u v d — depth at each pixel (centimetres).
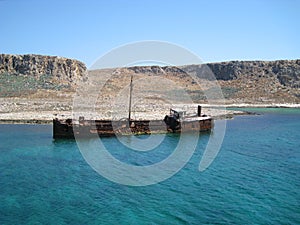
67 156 3856
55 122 4803
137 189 2714
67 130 4803
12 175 3089
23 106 8694
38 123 6338
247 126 7100
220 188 2758
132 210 2280
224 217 2172
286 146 4744
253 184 2873
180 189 2725
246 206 2359
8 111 7800
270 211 2273
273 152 4291
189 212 2248
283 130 6519
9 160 3656
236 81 18100
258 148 4572
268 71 18500
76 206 2348
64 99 10600
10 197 2512
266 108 12656
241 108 12381
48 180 2950
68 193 2611
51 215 2189
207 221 2106
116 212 2247
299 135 5856
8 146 4378
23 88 12719
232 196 2567
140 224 2061
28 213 2219
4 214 2195
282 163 3669
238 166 3519
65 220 2112
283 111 11362
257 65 19112
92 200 2469
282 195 2594
